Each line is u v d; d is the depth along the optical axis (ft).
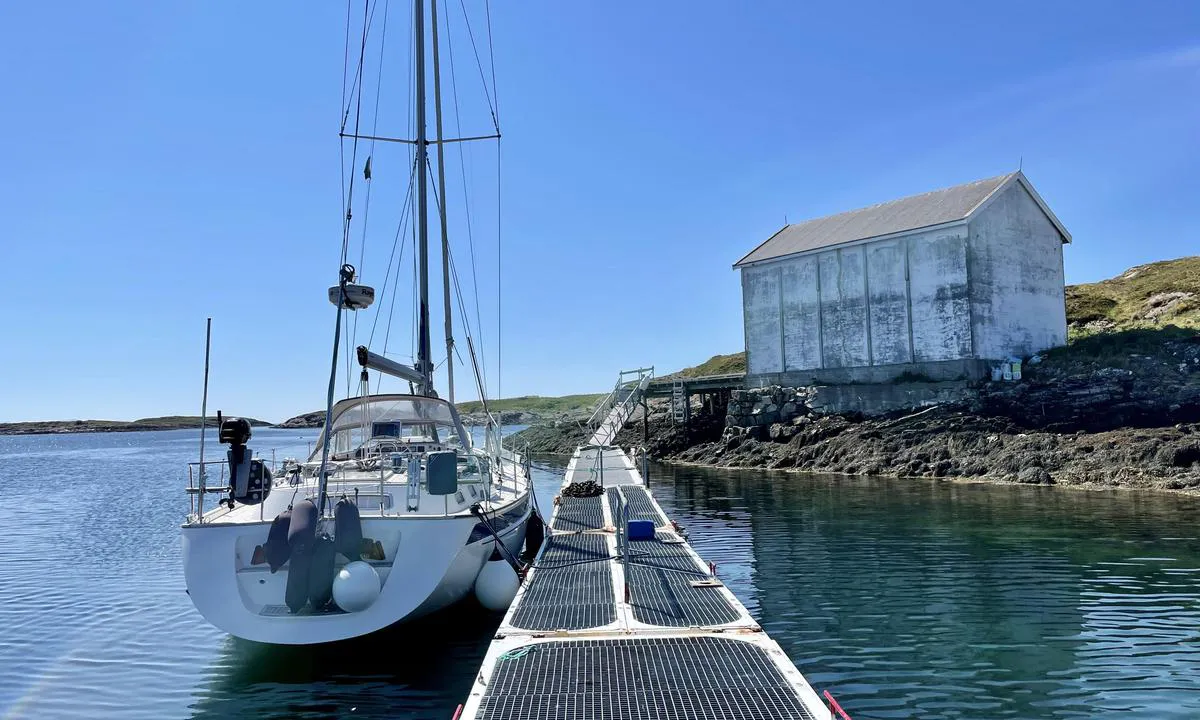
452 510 36.29
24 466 188.44
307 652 31.83
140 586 48.44
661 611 28.09
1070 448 86.43
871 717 24.77
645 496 58.29
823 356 124.26
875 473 98.58
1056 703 25.66
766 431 123.65
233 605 29.04
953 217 108.17
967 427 98.84
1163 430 85.15
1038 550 49.14
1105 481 78.74
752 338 134.31
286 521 29.58
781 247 133.28
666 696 20.33
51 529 75.25
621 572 34.63
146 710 27.43
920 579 42.65
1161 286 153.79
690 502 77.77
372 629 29.32
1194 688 26.78
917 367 112.27
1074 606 36.78
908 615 35.96
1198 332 102.83
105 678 30.83
